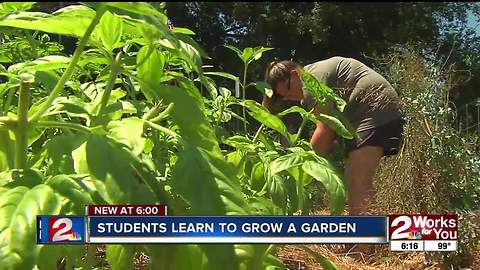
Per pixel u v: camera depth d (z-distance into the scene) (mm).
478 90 14023
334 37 20344
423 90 4117
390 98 4188
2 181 1330
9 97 1738
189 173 1327
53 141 1435
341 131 2367
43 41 2602
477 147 4207
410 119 4070
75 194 1282
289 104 4324
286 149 2352
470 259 3938
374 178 4383
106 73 1844
